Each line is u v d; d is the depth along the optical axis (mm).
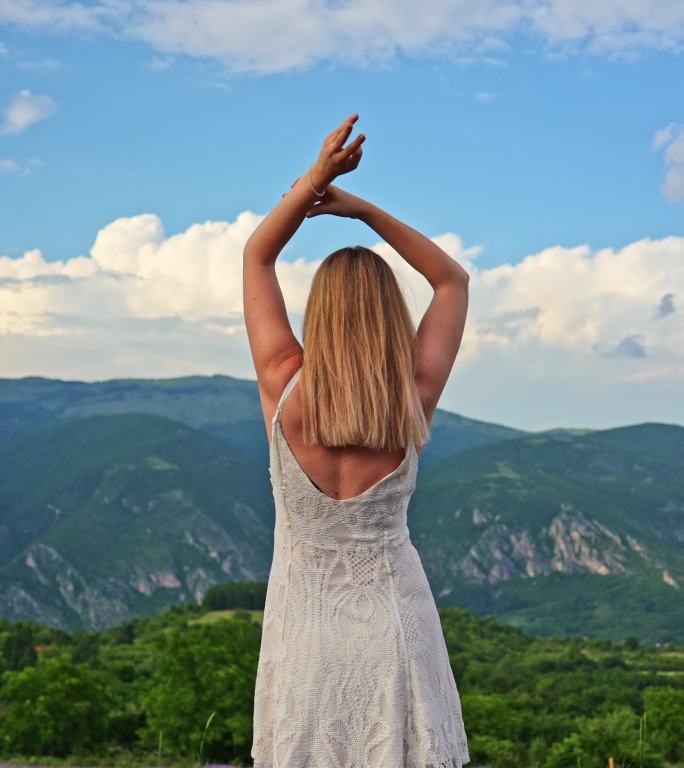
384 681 2480
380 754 2443
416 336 2725
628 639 139750
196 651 58094
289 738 2465
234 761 51969
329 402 2500
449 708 2592
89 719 60406
